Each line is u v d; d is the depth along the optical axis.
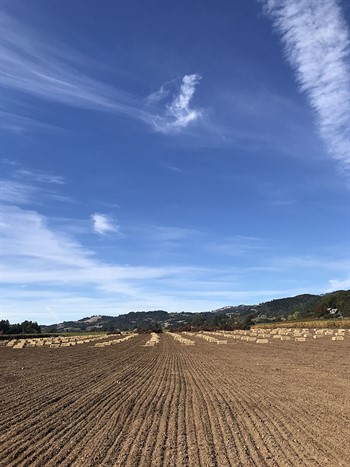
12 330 132.88
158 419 14.76
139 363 37.09
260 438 12.14
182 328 147.75
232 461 10.22
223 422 14.13
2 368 33.50
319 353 40.53
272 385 22.25
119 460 10.34
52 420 14.72
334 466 9.71
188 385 23.08
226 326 138.75
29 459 10.47
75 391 21.28
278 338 68.62
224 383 23.53
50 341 80.69
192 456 10.59
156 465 9.98
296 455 10.55
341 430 12.80
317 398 18.14
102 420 14.65
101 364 36.38
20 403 17.98
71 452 11.03
